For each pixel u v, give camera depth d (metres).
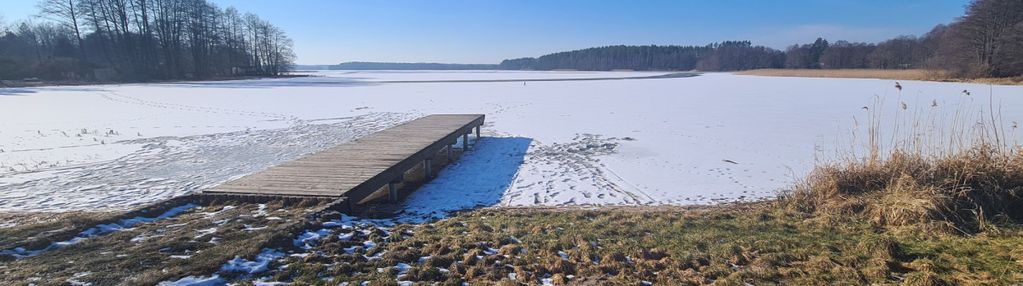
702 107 15.67
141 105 16.97
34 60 36.97
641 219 4.23
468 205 5.27
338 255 3.15
